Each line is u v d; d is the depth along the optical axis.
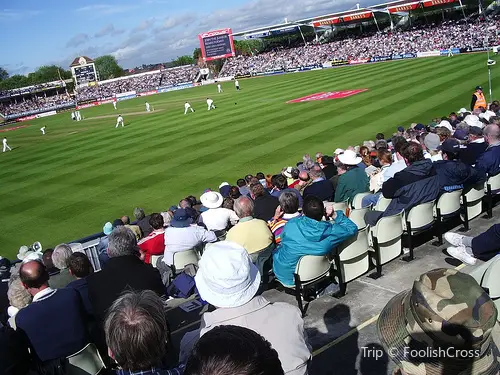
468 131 11.96
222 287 3.33
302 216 6.03
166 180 21.88
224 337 1.88
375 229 6.73
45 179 26.17
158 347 2.91
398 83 40.12
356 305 6.00
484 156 8.26
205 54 102.38
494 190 8.42
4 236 17.91
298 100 41.22
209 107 46.09
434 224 7.90
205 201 10.92
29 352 4.50
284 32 100.69
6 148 43.50
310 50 93.19
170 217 12.17
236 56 108.81
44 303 4.55
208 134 31.81
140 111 58.91
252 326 3.34
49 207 20.64
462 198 7.92
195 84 95.69
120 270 5.20
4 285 8.47
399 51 74.00
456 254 5.91
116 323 2.87
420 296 2.30
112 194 21.03
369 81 45.59
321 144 23.66
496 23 68.81
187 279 6.89
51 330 4.52
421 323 2.29
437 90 33.00
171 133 35.09
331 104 35.31
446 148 9.92
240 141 27.50
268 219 9.24
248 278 3.41
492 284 3.86
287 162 21.55
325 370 4.81
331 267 6.52
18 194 23.77
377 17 91.50
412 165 7.09
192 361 1.81
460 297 2.24
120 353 2.87
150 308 2.94
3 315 7.91
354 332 5.39
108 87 115.88
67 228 17.69
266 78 80.31
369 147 15.59
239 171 21.39
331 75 61.41
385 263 6.99
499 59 45.59
